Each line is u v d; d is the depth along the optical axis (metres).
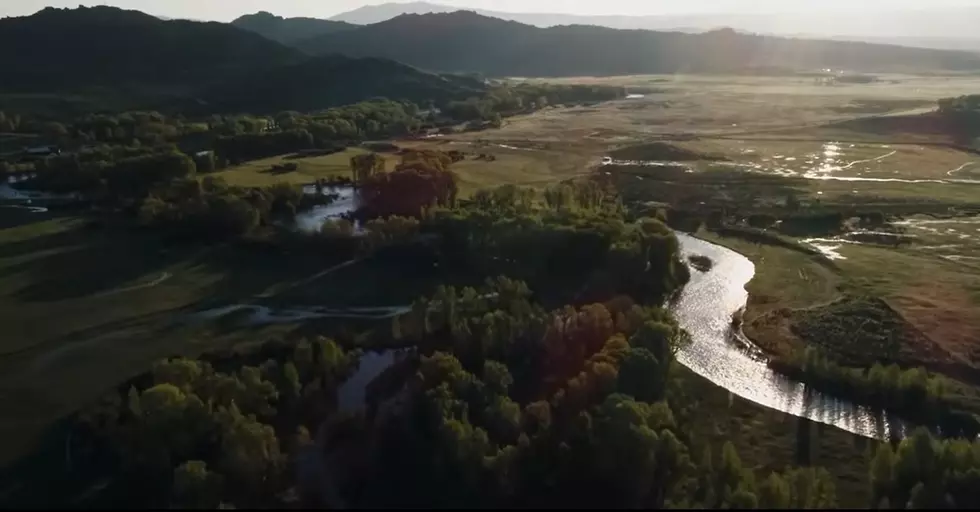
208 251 129.25
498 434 71.56
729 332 101.19
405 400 76.00
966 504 58.06
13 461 71.56
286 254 126.81
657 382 79.94
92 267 122.88
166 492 64.75
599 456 64.12
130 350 94.56
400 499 64.94
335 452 70.75
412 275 117.94
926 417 78.94
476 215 125.56
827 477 64.69
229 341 96.69
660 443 64.56
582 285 112.69
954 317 100.88
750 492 59.44
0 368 90.06
